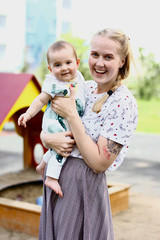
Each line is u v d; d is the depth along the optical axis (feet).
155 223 12.82
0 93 14.24
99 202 6.31
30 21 102.73
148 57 80.33
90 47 6.26
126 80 6.63
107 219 6.47
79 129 5.98
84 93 6.75
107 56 6.01
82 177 6.16
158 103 76.95
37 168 7.06
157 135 45.34
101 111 6.20
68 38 73.05
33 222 11.17
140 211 14.16
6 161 24.98
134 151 31.32
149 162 25.99
